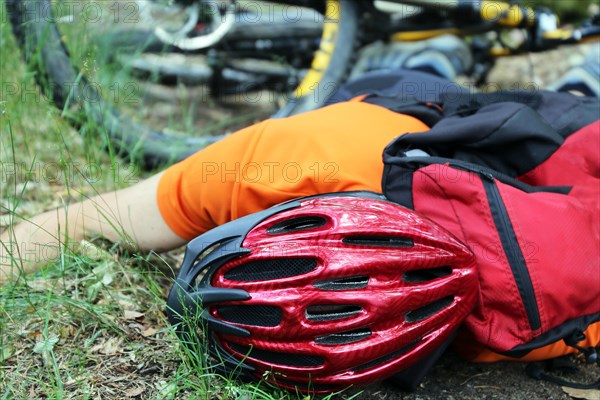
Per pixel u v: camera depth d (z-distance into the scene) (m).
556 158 1.88
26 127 2.82
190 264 1.72
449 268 1.72
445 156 1.90
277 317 1.63
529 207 1.72
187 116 3.58
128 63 3.18
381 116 1.97
